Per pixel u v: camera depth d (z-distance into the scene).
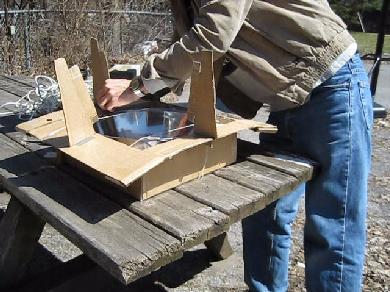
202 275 2.39
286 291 2.15
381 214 3.11
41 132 1.55
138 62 7.11
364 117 1.66
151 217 1.25
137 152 1.31
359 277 1.71
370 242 2.72
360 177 1.66
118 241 1.14
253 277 2.06
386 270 2.44
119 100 1.68
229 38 1.43
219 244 2.43
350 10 17.61
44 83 2.43
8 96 2.53
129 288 2.25
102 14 7.40
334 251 1.69
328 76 1.61
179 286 2.29
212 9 1.42
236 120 1.63
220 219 1.24
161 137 1.47
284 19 1.56
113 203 1.33
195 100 1.45
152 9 8.71
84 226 1.20
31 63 6.50
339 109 1.63
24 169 1.54
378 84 7.72
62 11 6.84
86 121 1.48
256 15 1.58
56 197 1.35
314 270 1.75
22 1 7.20
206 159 1.49
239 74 1.71
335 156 1.64
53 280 1.90
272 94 1.66
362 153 1.66
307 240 1.77
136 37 8.01
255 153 1.71
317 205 1.70
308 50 1.58
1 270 1.72
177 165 1.40
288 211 1.97
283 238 2.00
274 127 1.63
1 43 6.24
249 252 2.05
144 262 1.08
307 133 1.69
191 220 1.24
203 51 1.36
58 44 6.72
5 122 2.04
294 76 1.59
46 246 2.57
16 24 6.47
